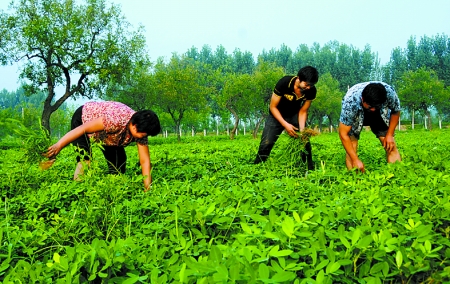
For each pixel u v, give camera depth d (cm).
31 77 3269
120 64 3316
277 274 171
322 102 6366
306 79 690
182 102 4025
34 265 229
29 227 349
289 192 387
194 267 184
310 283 176
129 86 4247
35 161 559
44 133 559
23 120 564
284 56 11769
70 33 3128
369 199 318
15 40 3066
